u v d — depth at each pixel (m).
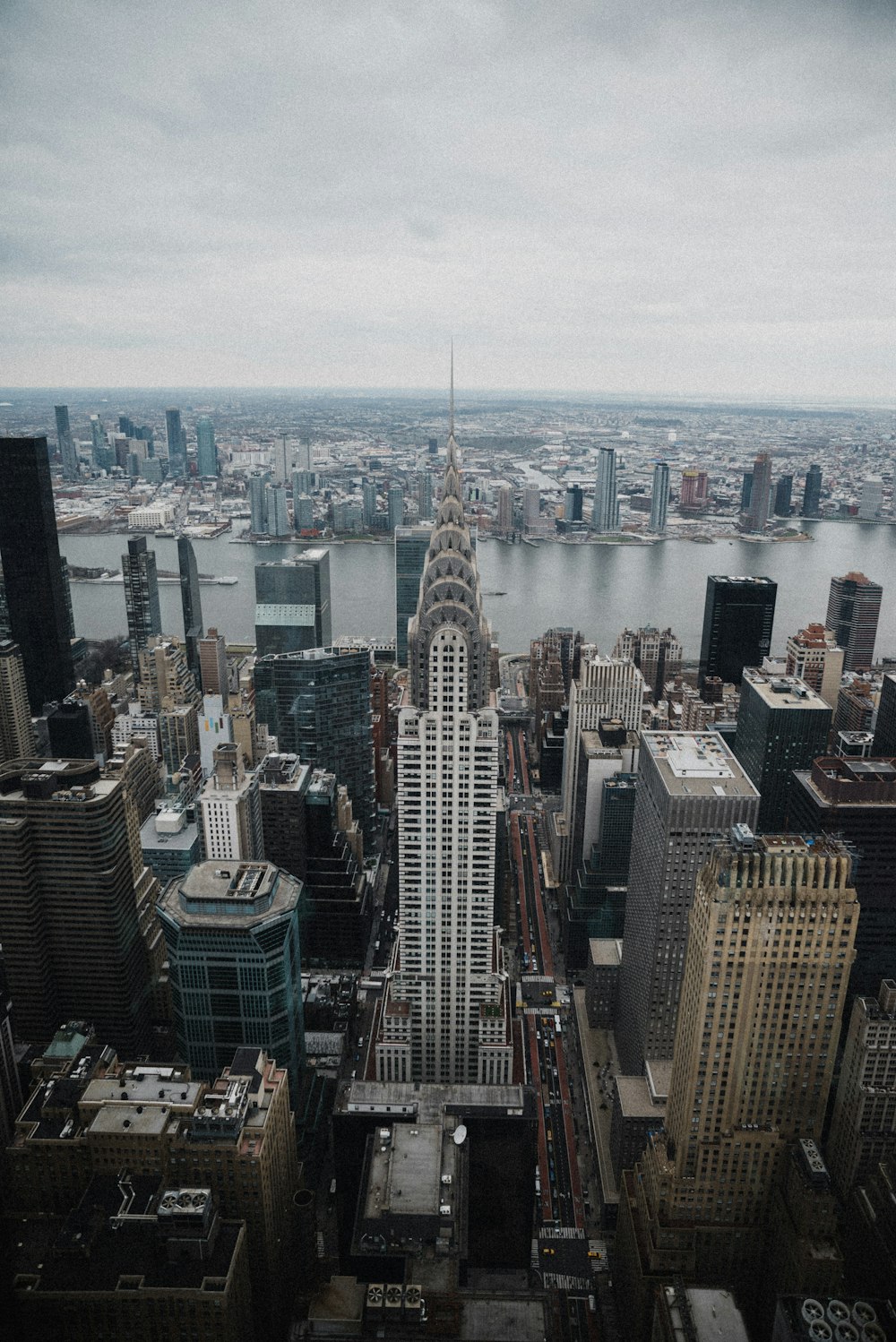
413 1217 174.00
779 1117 180.12
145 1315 156.62
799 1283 166.38
